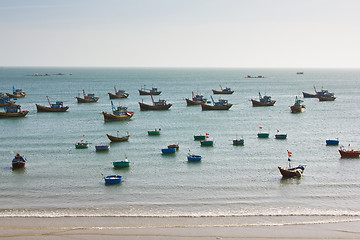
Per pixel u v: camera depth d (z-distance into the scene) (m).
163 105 162.00
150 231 44.44
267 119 131.62
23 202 54.06
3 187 60.44
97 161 75.94
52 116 144.88
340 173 66.19
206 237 42.91
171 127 116.69
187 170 68.88
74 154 81.94
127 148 87.19
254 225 45.81
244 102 192.00
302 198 54.47
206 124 121.81
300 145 88.38
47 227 45.72
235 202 53.09
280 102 189.50
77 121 131.88
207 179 63.47
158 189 58.88
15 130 114.00
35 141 96.56
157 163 73.81
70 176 66.00
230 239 42.41
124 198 55.22
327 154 79.69
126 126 119.94
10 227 45.75
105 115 128.62
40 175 66.69
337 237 42.66
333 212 49.41
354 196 55.16
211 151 83.12
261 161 74.44
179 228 45.16
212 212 49.75
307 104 177.88
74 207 52.03
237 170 68.44
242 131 107.94
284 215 48.62
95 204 53.03
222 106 159.25
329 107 165.50
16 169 70.44
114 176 63.50
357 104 176.88
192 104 178.50
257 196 55.38
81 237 43.12
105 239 42.66
